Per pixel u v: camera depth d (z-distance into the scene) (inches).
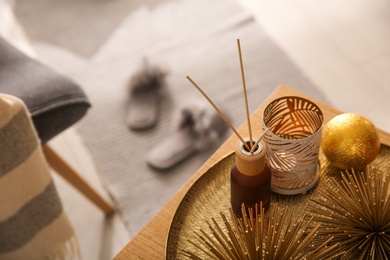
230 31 78.0
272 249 32.9
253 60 73.1
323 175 39.6
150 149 63.5
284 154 36.2
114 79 73.2
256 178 34.9
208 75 71.8
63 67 76.1
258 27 77.9
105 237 57.4
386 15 76.6
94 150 64.6
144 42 78.4
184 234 37.6
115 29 81.2
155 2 85.0
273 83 69.7
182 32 79.2
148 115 66.6
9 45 51.9
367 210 34.1
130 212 58.8
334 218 34.9
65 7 85.8
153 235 38.3
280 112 37.6
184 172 61.0
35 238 46.9
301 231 33.1
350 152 36.9
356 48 72.7
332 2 79.6
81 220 58.9
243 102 67.4
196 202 39.1
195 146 62.4
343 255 34.5
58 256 49.7
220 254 33.1
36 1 87.2
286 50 73.9
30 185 44.3
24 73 49.0
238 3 82.3
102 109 69.1
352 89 67.5
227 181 40.1
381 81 68.1
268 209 37.0
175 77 71.9
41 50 79.2
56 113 47.6
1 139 41.3
